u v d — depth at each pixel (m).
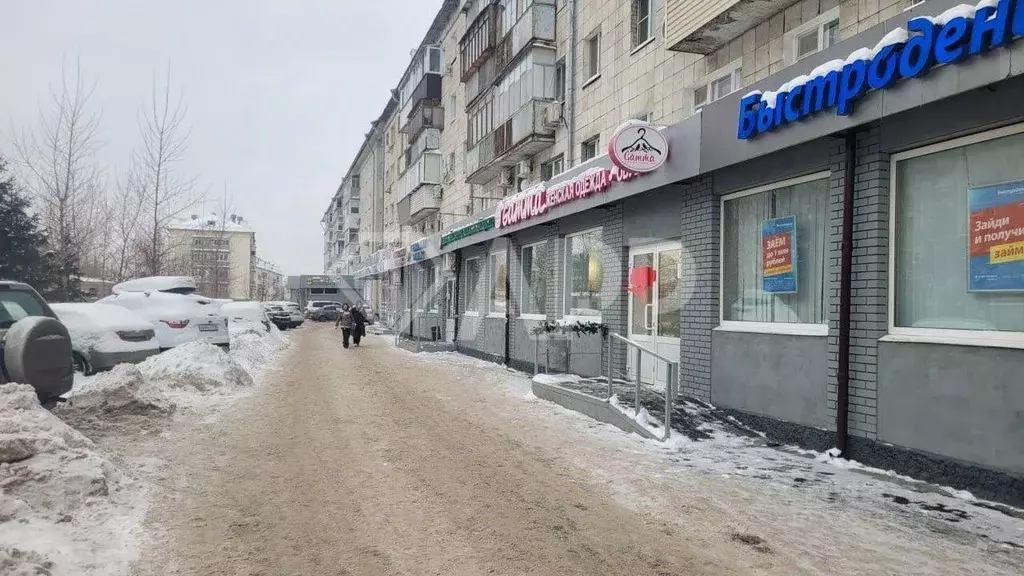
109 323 9.85
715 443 6.59
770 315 7.33
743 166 7.53
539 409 8.48
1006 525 4.26
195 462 5.55
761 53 8.67
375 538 3.92
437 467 5.52
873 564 3.65
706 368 8.01
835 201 6.20
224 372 9.92
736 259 7.87
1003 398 4.69
